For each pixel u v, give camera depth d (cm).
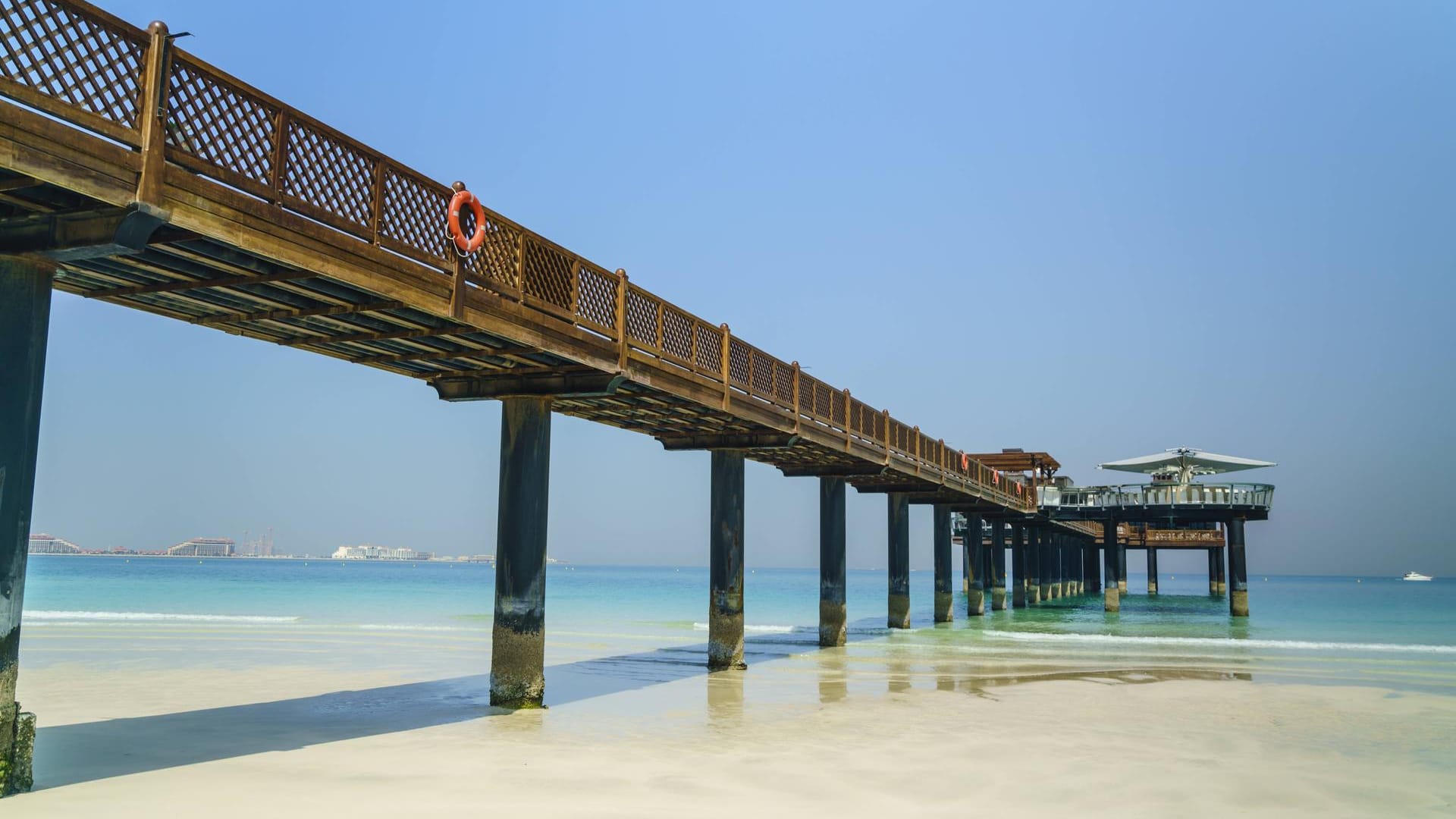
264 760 1009
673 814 824
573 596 6850
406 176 918
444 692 1565
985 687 1714
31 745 786
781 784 947
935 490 3055
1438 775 1059
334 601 5288
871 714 1391
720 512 1892
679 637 2858
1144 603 5738
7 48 605
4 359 713
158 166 688
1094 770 1052
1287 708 1527
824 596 2447
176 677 1783
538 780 934
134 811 771
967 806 885
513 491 1303
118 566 15625
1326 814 893
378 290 878
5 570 714
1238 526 3703
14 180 651
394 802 835
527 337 1085
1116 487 3794
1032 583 4912
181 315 1016
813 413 1939
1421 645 2711
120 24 668
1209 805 914
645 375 1329
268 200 775
